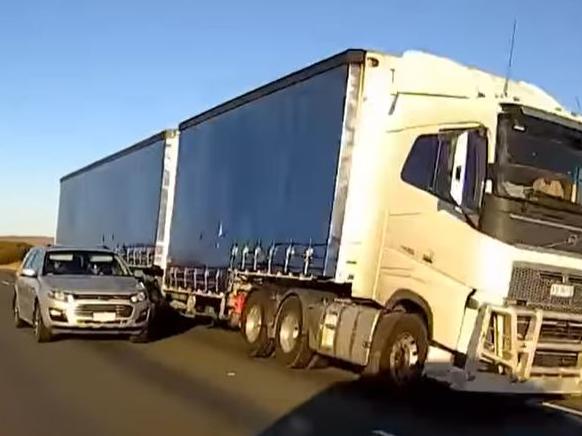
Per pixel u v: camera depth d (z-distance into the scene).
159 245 21.19
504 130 10.69
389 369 11.69
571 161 11.18
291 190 14.09
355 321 12.34
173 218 20.70
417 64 12.38
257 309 15.38
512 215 10.62
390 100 12.53
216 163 17.78
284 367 14.16
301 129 13.95
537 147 10.89
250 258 15.55
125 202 24.83
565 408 11.95
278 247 14.39
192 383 12.08
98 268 17.75
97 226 28.36
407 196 11.80
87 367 13.30
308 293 13.93
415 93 12.16
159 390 11.40
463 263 10.80
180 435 8.75
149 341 17.34
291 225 13.98
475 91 12.25
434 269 11.21
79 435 8.67
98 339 17.16
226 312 16.73
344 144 12.56
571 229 11.05
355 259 12.54
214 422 9.44
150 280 20.70
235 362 14.56
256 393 11.44
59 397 10.71
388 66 12.65
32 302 16.94
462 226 10.88
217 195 17.56
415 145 11.81
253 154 15.81
